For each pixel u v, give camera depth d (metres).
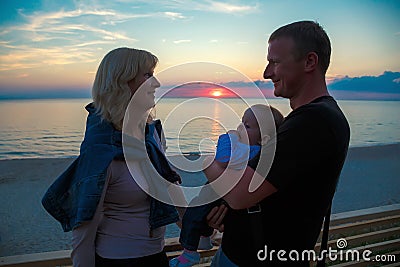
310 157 1.03
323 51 1.11
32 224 5.92
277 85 1.17
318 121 1.04
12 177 8.46
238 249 1.21
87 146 1.19
